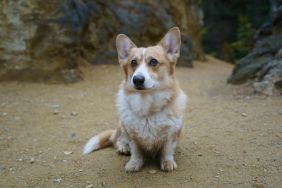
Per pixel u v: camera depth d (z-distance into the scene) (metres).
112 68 2.59
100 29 2.71
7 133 1.45
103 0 2.77
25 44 2.17
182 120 1.11
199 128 1.42
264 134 1.30
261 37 2.48
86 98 1.91
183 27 3.42
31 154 1.25
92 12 2.66
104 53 2.70
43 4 2.20
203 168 1.08
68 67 2.26
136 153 1.11
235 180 1.00
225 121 1.47
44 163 1.18
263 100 1.69
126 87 1.12
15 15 2.17
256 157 1.13
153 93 1.06
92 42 2.64
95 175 1.08
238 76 2.05
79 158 1.20
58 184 1.04
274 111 1.52
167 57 1.12
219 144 1.25
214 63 3.66
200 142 1.28
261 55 2.06
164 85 1.08
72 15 2.29
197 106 1.72
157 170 1.10
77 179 1.06
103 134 1.29
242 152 1.17
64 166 1.15
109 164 1.15
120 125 1.19
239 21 4.63
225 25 5.07
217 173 1.04
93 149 1.26
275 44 2.04
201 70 2.94
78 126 1.51
